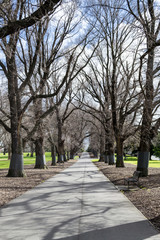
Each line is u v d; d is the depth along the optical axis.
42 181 17.33
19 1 12.45
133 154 92.00
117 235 5.84
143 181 15.84
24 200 10.30
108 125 36.81
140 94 23.05
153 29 11.39
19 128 21.12
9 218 7.42
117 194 11.70
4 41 16.67
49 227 6.49
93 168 31.77
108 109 36.47
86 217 7.49
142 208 8.71
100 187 14.09
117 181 16.80
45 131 33.00
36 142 32.44
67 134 58.97
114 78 29.34
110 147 37.97
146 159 18.91
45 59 22.53
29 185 15.19
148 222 6.91
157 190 11.94
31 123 29.00
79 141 66.25
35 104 27.78
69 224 6.76
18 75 21.83
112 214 7.82
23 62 21.22
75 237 5.71
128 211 8.23
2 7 9.16
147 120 18.31
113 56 28.50
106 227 6.47
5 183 15.98
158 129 19.42
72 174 23.02
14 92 20.83
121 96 29.58
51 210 8.43
